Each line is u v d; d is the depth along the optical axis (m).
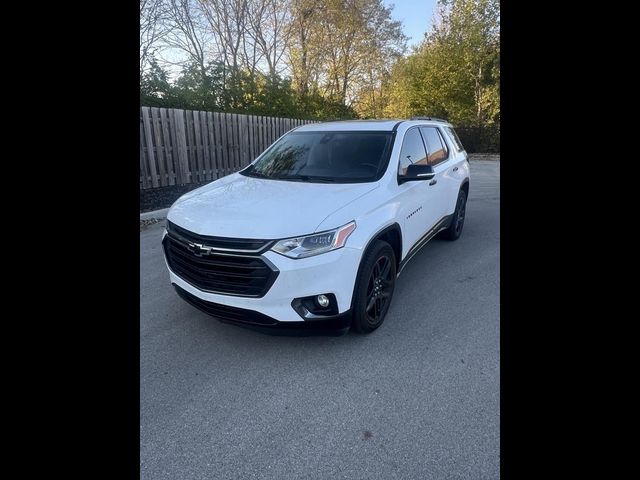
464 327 3.25
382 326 3.28
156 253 5.06
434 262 4.90
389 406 2.34
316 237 2.59
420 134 4.50
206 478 1.87
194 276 2.86
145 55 11.40
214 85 11.43
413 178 3.48
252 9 18.84
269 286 2.54
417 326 3.28
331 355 2.86
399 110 27.52
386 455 1.99
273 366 2.73
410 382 2.55
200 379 2.59
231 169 9.84
